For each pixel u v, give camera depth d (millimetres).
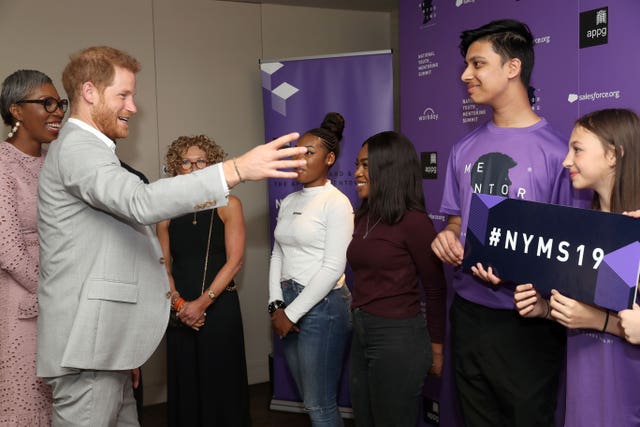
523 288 1558
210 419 2664
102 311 1492
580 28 2016
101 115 1533
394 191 2002
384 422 2033
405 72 2971
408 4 2916
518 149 1859
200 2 3838
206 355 2652
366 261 2035
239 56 3984
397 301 1992
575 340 1560
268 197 3807
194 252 2697
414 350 1981
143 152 3734
